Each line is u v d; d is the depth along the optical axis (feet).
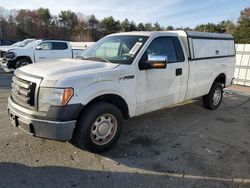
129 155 13.74
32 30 208.13
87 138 12.85
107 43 16.89
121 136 16.15
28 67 13.93
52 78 12.07
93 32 222.28
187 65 18.34
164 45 16.85
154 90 16.02
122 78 13.98
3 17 214.69
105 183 11.23
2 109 20.70
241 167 13.05
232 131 18.04
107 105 13.35
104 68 13.71
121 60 14.99
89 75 12.69
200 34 20.08
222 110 23.34
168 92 17.07
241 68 41.14
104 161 13.03
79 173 11.88
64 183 11.10
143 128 17.74
